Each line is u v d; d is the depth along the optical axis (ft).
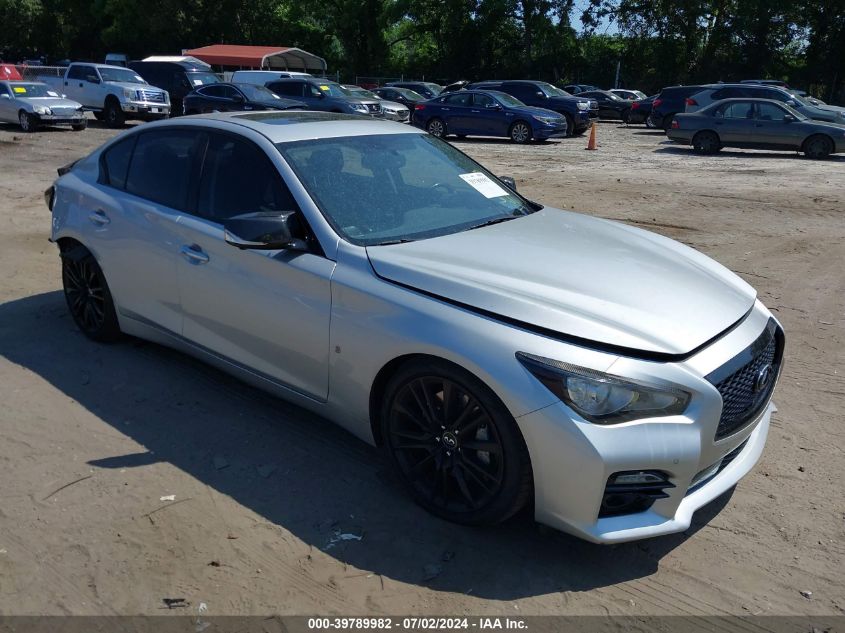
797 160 56.34
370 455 12.51
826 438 13.25
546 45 167.22
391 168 13.53
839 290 21.80
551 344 9.39
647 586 9.54
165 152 14.78
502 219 13.30
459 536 10.44
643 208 34.63
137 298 15.12
